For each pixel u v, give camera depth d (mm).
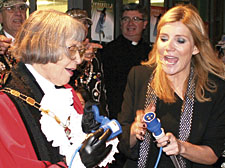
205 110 1891
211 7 6148
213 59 1939
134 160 1906
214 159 1870
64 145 1494
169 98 1890
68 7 3955
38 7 3699
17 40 1516
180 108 1898
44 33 1462
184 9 1831
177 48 1796
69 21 1502
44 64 1494
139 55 3582
